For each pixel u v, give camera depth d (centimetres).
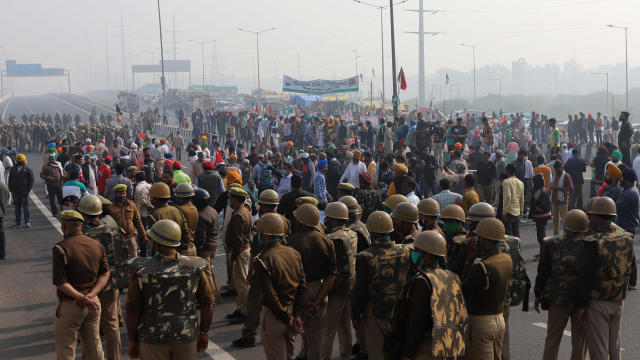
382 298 555
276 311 556
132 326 490
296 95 5891
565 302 613
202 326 514
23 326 859
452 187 1625
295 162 1923
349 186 916
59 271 585
